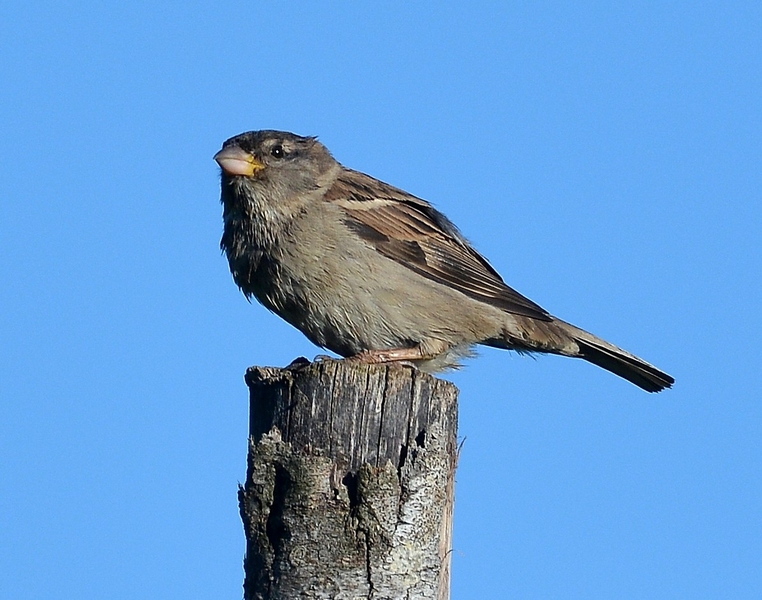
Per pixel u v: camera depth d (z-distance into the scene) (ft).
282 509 26.25
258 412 27.63
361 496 26.09
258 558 26.35
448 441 27.40
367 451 26.61
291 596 25.75
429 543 26.48
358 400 26.76
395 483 26.30
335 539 25.91
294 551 25.94
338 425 26.63
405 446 26.71
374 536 25.91
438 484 26.76
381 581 25.75
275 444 26.78
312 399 26.78
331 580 25.72
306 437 26.63
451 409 27.58
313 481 26.21
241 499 26.81
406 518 26.18
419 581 26.12
